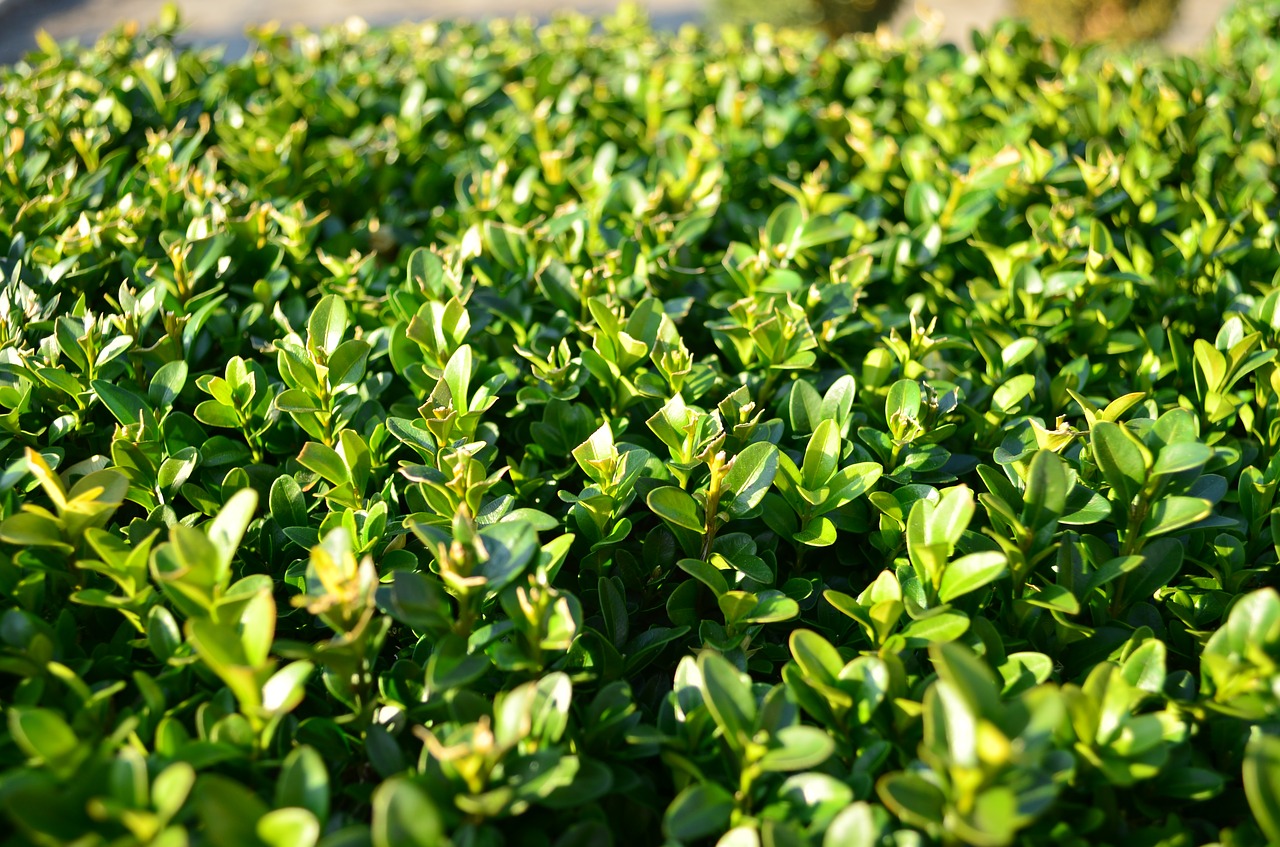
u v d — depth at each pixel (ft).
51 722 0.89
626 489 1.19
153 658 1.10
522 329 1.47
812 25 6.64
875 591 1.08
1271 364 1.33
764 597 1.11
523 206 1.81
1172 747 0.98
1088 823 0.93
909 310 1.63
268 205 1.61
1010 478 1.20
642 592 1.23
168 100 2.14
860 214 1.84
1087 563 1.14
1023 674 1.03
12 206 1.75
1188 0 8.32
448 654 0.96
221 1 8.46
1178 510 1.06
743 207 2.03
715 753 0.98
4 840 0.86
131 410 1.24
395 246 1.91
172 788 0.83
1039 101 2.15
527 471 1.31
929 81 2.30
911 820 0.86
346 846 0.83
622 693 1.02
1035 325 1.49
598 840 0.93
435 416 1.15
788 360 1.37
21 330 1.37
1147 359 1.46
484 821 0.90
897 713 0.99
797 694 0.99
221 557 0.97
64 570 1.08
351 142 2.02
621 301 1.52
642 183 1.96
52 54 2.48
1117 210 1.82
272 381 1.43
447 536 1.03
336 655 0.94
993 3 8.67
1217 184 1.97
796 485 1.18
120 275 1.63
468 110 2.43
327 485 1.26
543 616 0.98
